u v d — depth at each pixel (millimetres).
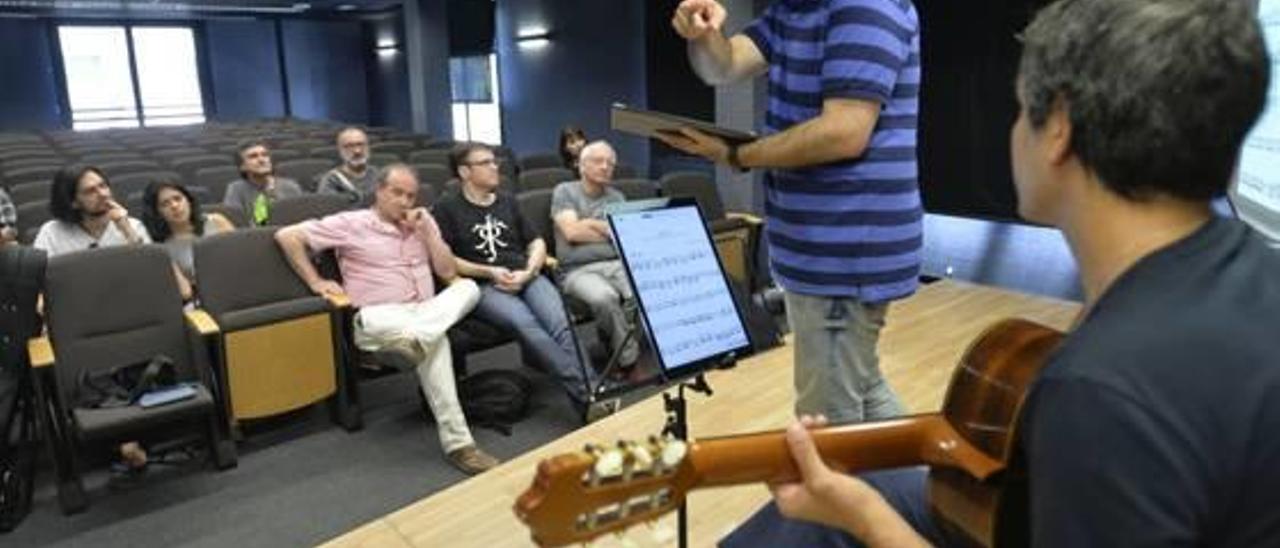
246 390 2840
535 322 3203
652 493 821
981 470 885
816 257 1277
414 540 2158
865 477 1021
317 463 2857
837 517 853
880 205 1246
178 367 2852
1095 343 593
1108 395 558
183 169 5488
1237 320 570
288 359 2920
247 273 3010
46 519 2529
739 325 1510
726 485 865
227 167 5414
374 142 7320
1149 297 595
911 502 1034
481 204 3453
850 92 1157
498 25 9922
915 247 1311
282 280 3078
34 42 12000
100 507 2592
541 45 9320
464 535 2174
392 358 2961
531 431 3068
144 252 2828
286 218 3652
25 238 3480
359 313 2984
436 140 7797
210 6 12164
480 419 3105
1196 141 583
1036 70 644
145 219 3500
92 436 2432
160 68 13016
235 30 13406
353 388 3084
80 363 2676
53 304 2641
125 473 2744
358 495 2639
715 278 1510
